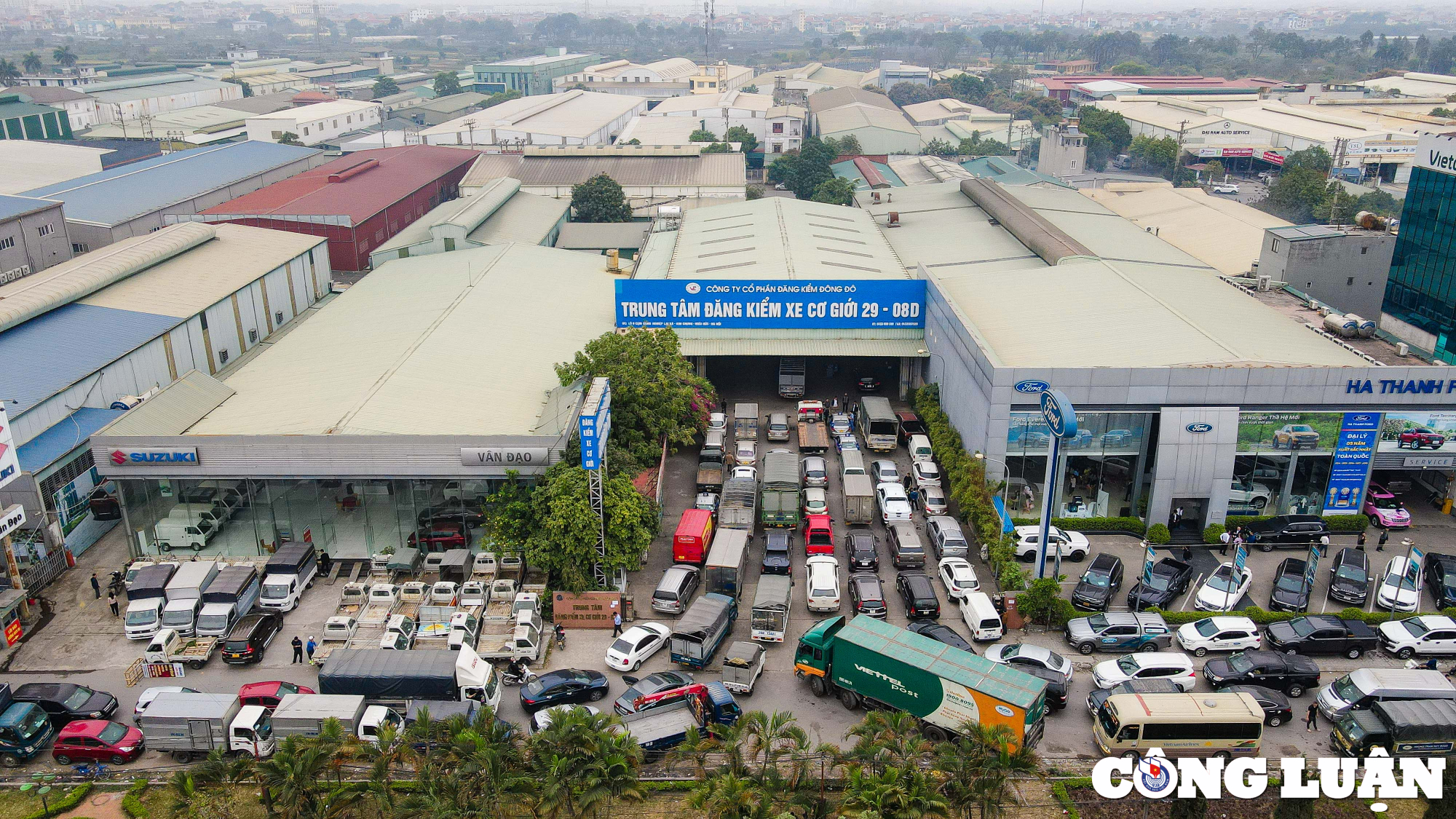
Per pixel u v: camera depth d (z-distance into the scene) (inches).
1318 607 2108.8
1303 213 6323.8
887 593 2183.8
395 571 2219.5
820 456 2866.6
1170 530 2409.0
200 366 3228.3
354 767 1675.7
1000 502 2385.6
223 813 1539.1
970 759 1393.9
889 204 5078.7
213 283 3449.8
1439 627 1920.5
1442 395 2314.2
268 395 2596.0
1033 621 2053.4
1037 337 2667.3
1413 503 2566.4
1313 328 2780.5
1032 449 2415.1
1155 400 2332.7
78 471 2474.2
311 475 2229.3
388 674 1738.4
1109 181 7460.6
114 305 3142.2
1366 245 3348.9
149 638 2025.1
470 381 2618.1
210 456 2210.9
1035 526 2389.3
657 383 2581.2
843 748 1664.6
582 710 1504.7
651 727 1664.6
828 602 2082.9
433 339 2874.0
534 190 5885.8
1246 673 1807.3
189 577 2098.9
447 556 2192.4
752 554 2365.9
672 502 2637.8
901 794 1330.0
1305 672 1813.5
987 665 1651.1
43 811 1572.3
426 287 3540.8
